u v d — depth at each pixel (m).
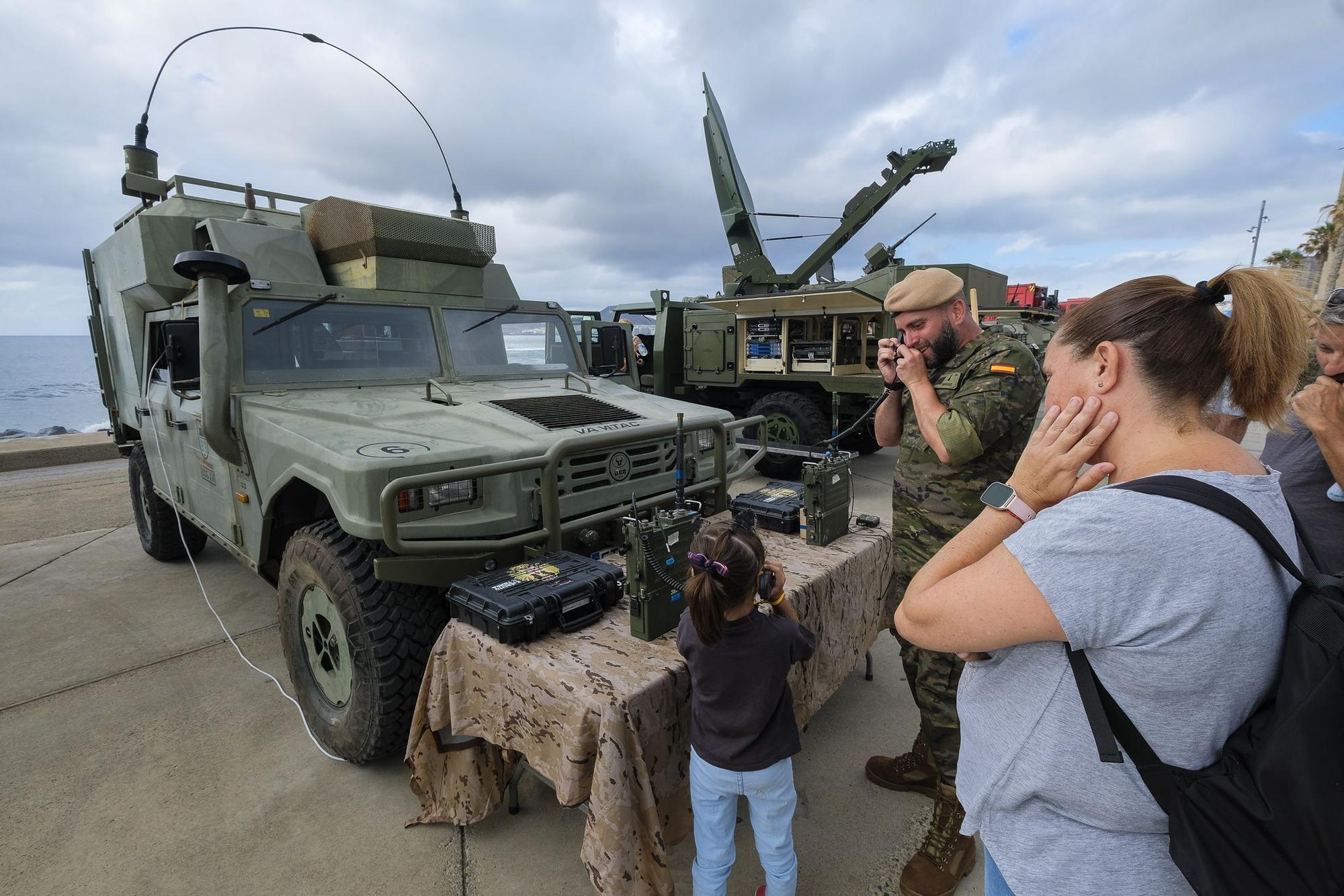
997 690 0.99
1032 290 10.23
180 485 4.11
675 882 2.12
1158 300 0.91
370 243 3.60
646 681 1.76
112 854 2.28
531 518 2.66
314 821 2.43
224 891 2.12
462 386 3.76
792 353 8.07
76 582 4.85
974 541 1.04
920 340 2.05
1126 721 0.84
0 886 2.15
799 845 2.27
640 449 3.12
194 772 2.72
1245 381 0.88
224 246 3.45
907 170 9.13
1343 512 1.95
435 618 2.55
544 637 2.04
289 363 3.37
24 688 3.38
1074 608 0.83
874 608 2.86
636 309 10.74
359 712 2.53
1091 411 0.94
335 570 2.48
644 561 1.97
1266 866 0.75
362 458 2.32
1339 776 0.71
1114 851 0.90
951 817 2.04
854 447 8.93
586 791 1.75
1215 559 0.79
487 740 2.06
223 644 3.87
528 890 2.12
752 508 3.00
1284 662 0.78
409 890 2.12
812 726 2.96
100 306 5.24
